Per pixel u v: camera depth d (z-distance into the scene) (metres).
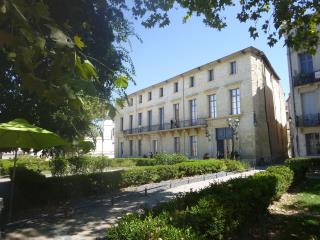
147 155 41.38
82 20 4.71
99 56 8.34
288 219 7.21
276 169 11.02
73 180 11.12
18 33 1.83
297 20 7.33
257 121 27.77
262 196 7.14
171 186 13.84
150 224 3.62
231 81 29.81
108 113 2.23
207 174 18.48
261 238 5.87
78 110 1.99
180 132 35.94
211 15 7.97
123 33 8.35
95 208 9.41
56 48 1.80
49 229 7.05
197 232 3.93
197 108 33.78
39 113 7.74
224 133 30.44
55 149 9.20
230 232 5.39
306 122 22.62
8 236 6.48
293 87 23.66
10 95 7.44
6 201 9.20
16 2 1.62
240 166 20.75
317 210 8.10
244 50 28.47
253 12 7.98
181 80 36.56
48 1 3.92
